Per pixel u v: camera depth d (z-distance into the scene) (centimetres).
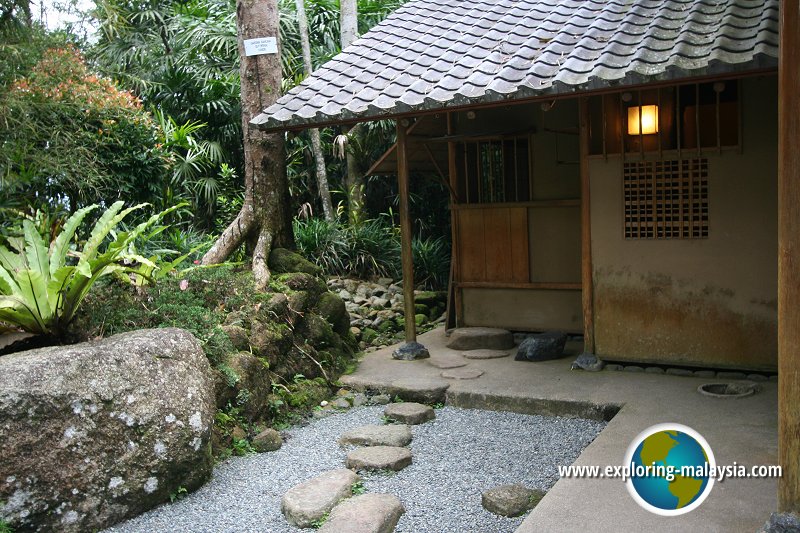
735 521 283
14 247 446
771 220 478
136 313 445
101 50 1006
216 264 537
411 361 590
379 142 956
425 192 967
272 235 616
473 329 645
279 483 378
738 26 458
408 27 668
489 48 570
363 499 334
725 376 496
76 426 327
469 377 527
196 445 365
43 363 328
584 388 486
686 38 455
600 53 481
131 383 349
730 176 488
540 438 428
